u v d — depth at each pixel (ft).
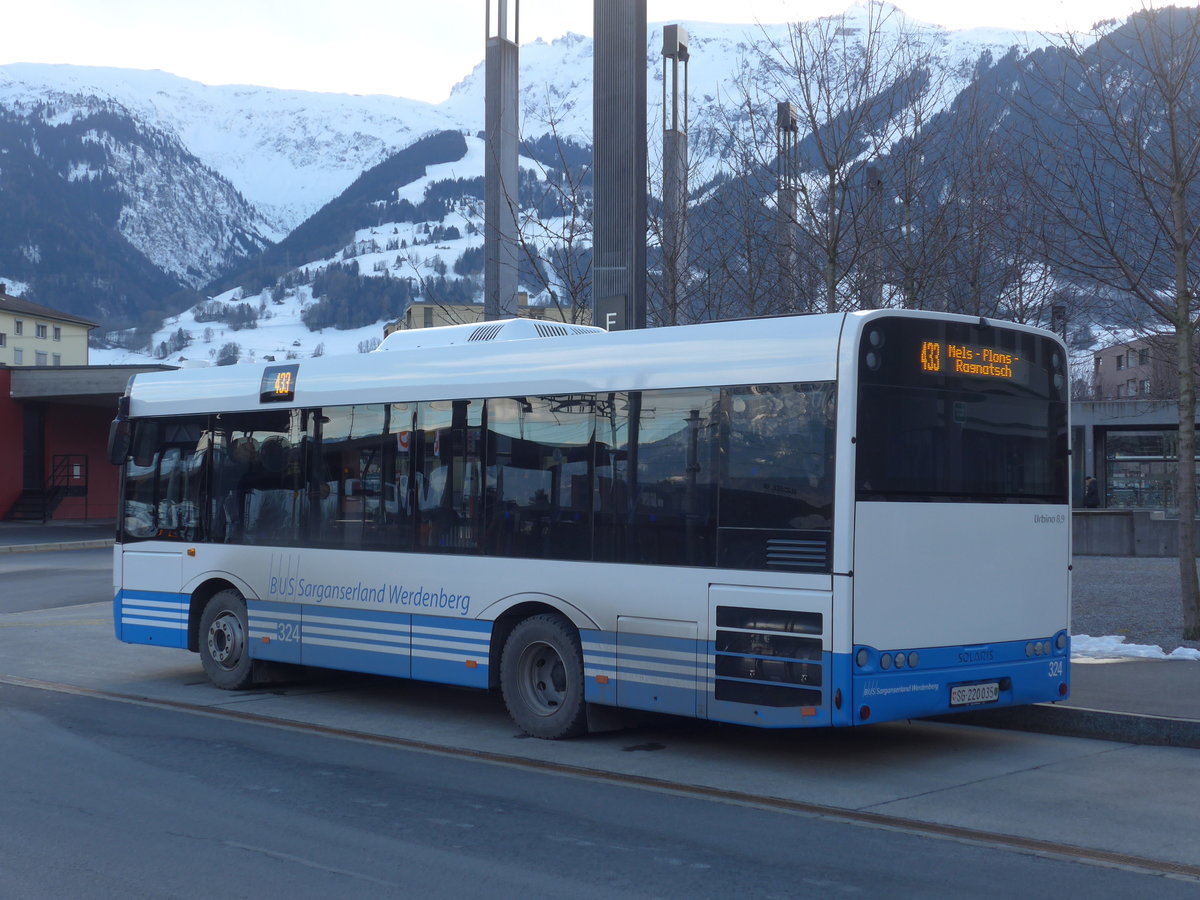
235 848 21.59
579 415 31.27
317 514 37.37
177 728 33.47
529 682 32.14
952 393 28.17
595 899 18.85
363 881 19.72
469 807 24.59
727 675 27.78
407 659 34.60
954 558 27.91
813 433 26.89
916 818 23.70
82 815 23.88
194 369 41.91
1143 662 39.04
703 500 28.58
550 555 31.48
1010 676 28.91
